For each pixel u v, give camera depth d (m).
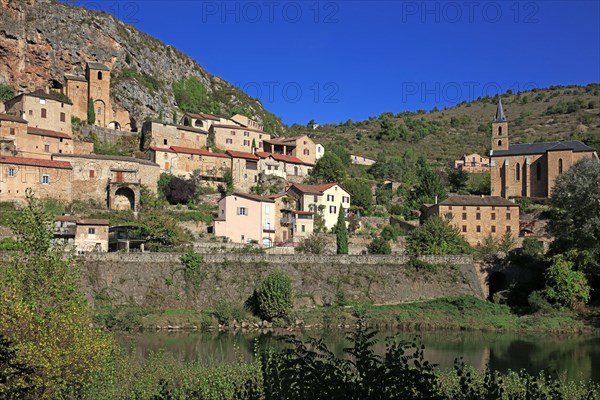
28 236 42.62
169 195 130.25
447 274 105.44
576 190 100.31
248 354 67.06
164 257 95.00
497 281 109.62
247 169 148.50
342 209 117.81
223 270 96.50
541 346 77.62
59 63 155.62
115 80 165.12
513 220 129.88
